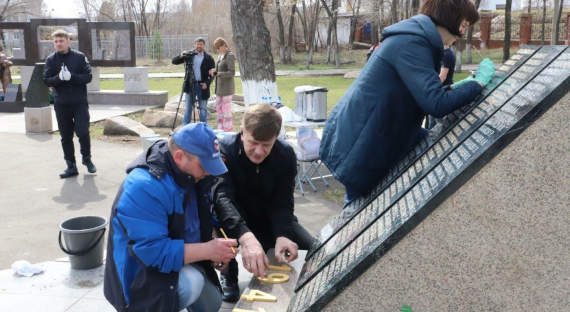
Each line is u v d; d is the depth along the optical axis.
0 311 3.45
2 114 14.05
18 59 17.41
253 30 9.12
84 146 7.77
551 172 1.68
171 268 2.32
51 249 5.06
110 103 16.36
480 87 2.43
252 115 2.83
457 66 26.62
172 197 2.32
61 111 7.51
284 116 7.17
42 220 5.92
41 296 3.67
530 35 35.66
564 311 1.73
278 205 3.32
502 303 1.76
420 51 2.49
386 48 2.61
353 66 35.22
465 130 2.20
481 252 1.75
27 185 7.32
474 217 1.73
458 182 1.72
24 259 4.80
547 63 2.12
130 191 2.28
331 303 1.84
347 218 2.65
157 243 2.27
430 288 1.78
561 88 1.64
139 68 16.28
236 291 3.53
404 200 2.02
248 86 9.30
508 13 26.14
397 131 2.74
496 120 1.91
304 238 3.51
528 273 1.73
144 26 54.31
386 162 2.81
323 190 6.94
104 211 6.28
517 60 2.68
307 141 6.84
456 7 2.58
